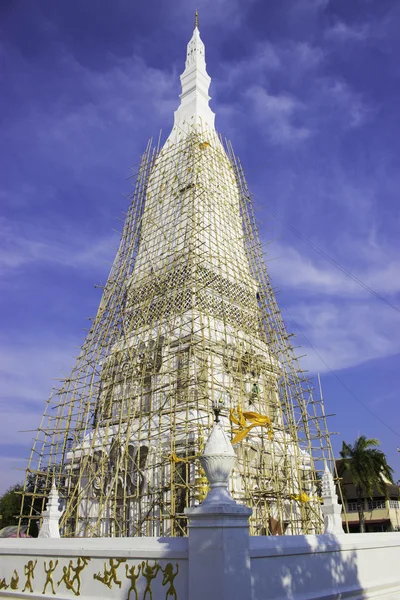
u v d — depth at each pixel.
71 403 38.38
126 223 46.25
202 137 48.03
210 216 42.69
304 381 38.22
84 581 17.03
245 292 42.25
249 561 13.81
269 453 33.28
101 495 31.98
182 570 14.34
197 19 58.12
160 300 39.06
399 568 21.72
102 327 41.12
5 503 67.12
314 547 16.95
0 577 20.36
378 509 65.75
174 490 29.89
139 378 36.88
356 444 61.62
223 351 34.78
